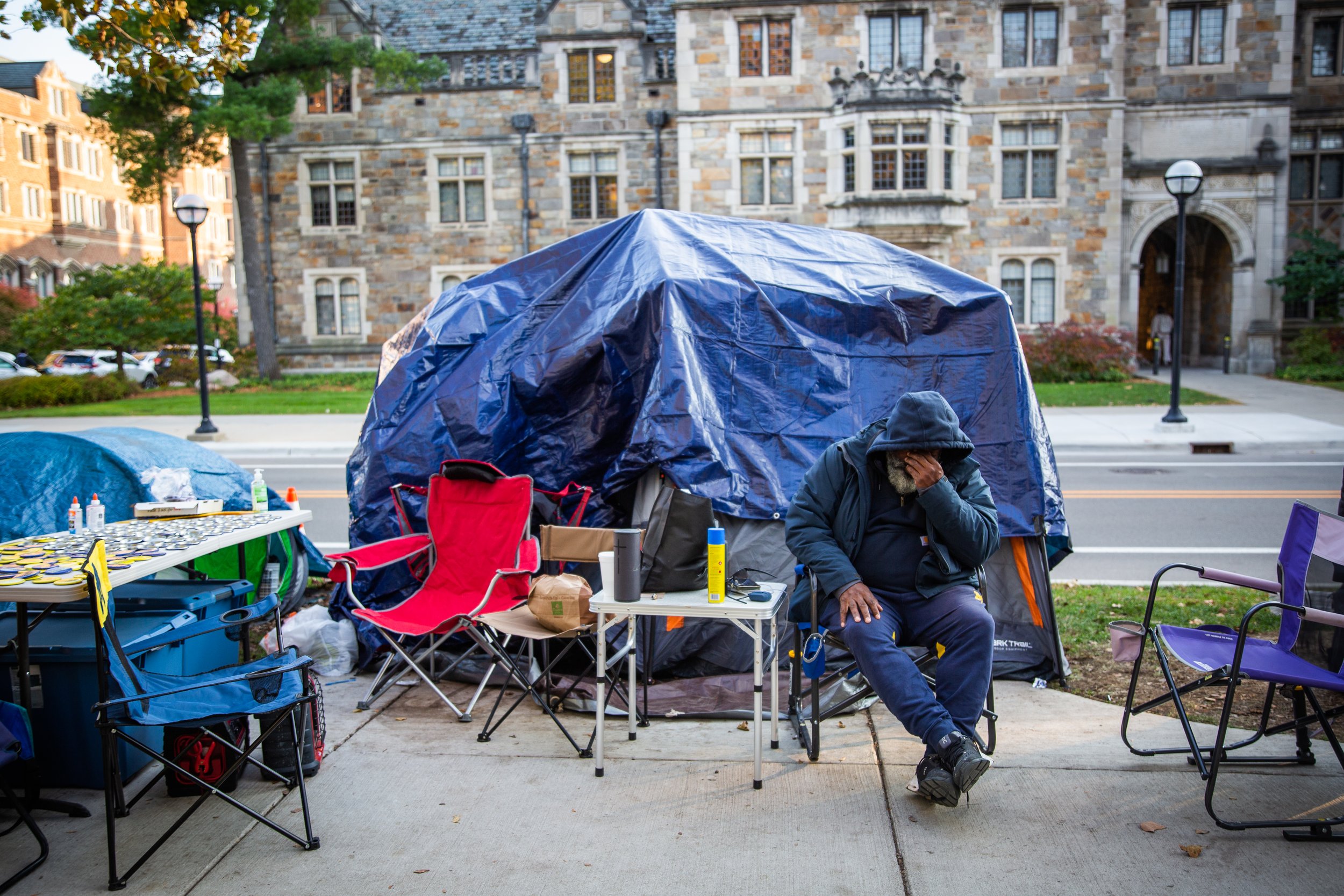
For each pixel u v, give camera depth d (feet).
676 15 82.33
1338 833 11.07
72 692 12.45
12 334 112.27
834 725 14.56
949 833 11.23
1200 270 96.02
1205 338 96.27
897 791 12.32
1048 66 81.71
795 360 17.81
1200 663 11.82
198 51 22.20
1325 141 90.02
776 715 13.64
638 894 10.02
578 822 11.60
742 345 17.74
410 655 16.72
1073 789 12.30
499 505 16.81
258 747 11.75
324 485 40.78
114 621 13.37
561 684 16.21
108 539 13.46
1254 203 85.10
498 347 19.16
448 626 15.64
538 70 88.69
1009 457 17.28
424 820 11.70
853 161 80.89
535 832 11.36
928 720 11.40
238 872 10.56
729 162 83.25
